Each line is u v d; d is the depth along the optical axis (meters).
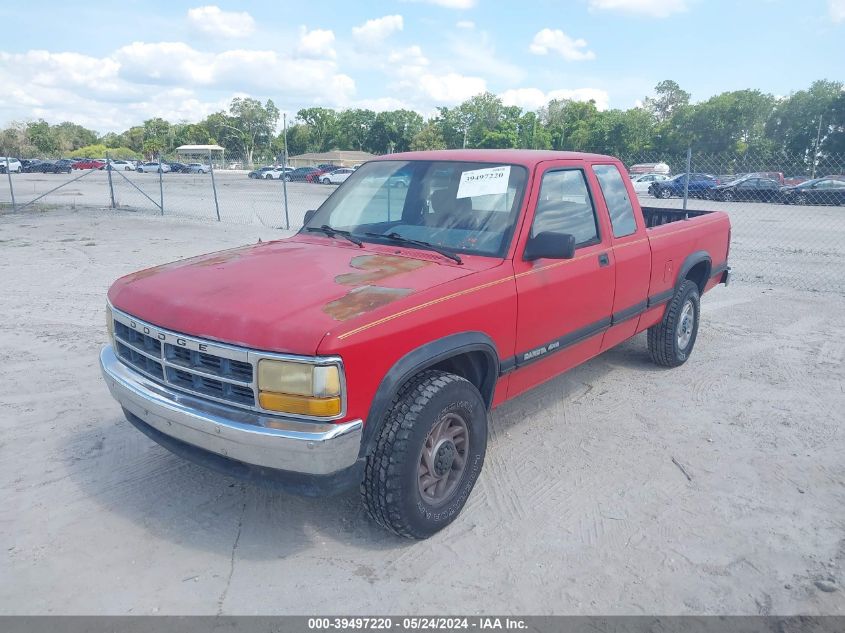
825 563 3.26
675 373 5.97
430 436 3.30
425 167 4.44
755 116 76.50
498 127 92.19
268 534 3.46
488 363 3.68
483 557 3.29
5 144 103.25
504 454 4.40
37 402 5.11
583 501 3.81
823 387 5.63
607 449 4.47
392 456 3.08
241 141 137.00
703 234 6.07
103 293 8.91
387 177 4.56
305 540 3.41
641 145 80.81
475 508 3.73
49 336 6.83
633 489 3.95
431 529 3.37
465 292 3.44
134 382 3.36
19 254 12.27
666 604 2.97
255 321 2.94
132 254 12.37
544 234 3.76
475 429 3.53
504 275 3.70
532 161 4.15
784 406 5.21
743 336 7.16
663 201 27.42
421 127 112.25
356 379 2.88
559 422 4.91
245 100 137.38
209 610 2.88
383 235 4.17
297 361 2.79
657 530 3.53
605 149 81.94
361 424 2.92
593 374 5.95
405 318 3.10
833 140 72.50
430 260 3.79
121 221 18.92
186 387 3.13
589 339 4.63
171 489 3.88
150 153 124.44
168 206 25.27
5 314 7.71
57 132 128.88
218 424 2.92
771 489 3.96
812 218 22.14
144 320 3.28
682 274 5.68
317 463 2.82
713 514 3.69
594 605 2.96
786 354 6.52
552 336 4.16
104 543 3.35
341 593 3.01
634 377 5.86
